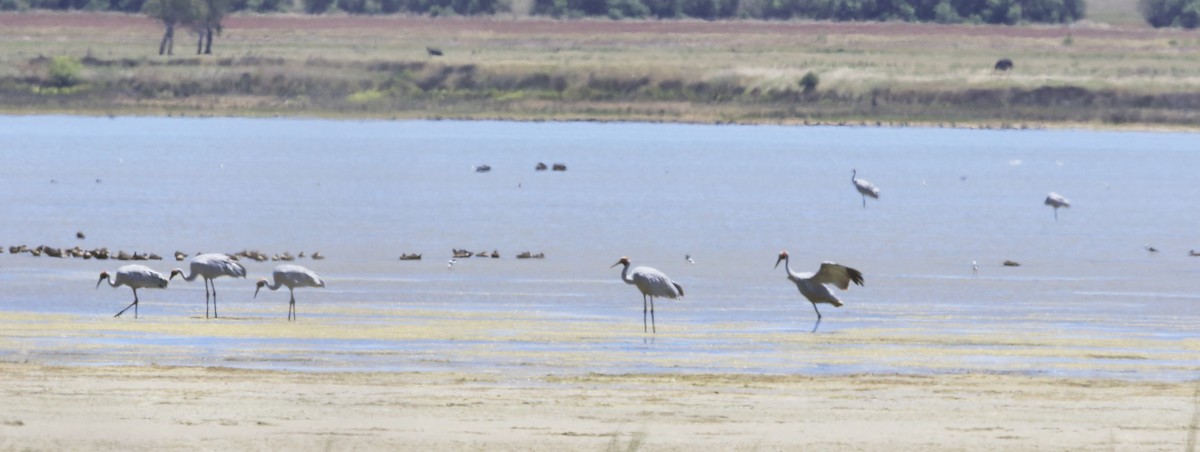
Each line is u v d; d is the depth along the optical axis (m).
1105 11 177.00
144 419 18.42
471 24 145.75
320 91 104.75
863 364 23.70
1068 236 46.66
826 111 101.50
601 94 104.62
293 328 26.81
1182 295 33.00
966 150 83.62
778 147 83.94
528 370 22.83
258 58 110.75
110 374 21.70
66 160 71.00
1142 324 28.48
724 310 30.08
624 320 28.52
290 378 21.67
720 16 162.12
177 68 106.50
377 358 23.81
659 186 62.22
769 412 19.41
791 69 108.12
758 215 51.88
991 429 18.33
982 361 24.03
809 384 21.62
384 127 95.50
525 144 84.00
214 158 73.44
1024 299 32.12
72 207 51.97
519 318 28.53
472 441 17.33
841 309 30.38
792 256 40.69
